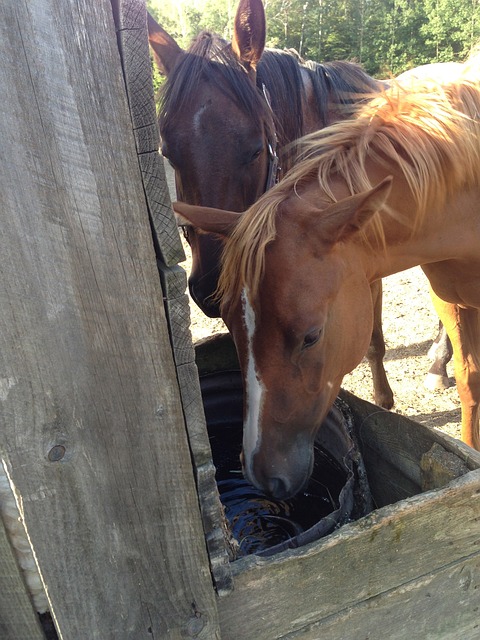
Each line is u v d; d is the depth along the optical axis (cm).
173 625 112
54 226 83
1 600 104
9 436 88
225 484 236
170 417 101
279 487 162
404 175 175
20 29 75
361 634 135
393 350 399
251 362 157
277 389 157
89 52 80
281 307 149
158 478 102
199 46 245
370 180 174
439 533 132
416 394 350
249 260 149
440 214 187
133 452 99
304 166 171
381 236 174
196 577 111
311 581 122
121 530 102
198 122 234
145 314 94
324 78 274
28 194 80
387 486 189
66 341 88
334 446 204
